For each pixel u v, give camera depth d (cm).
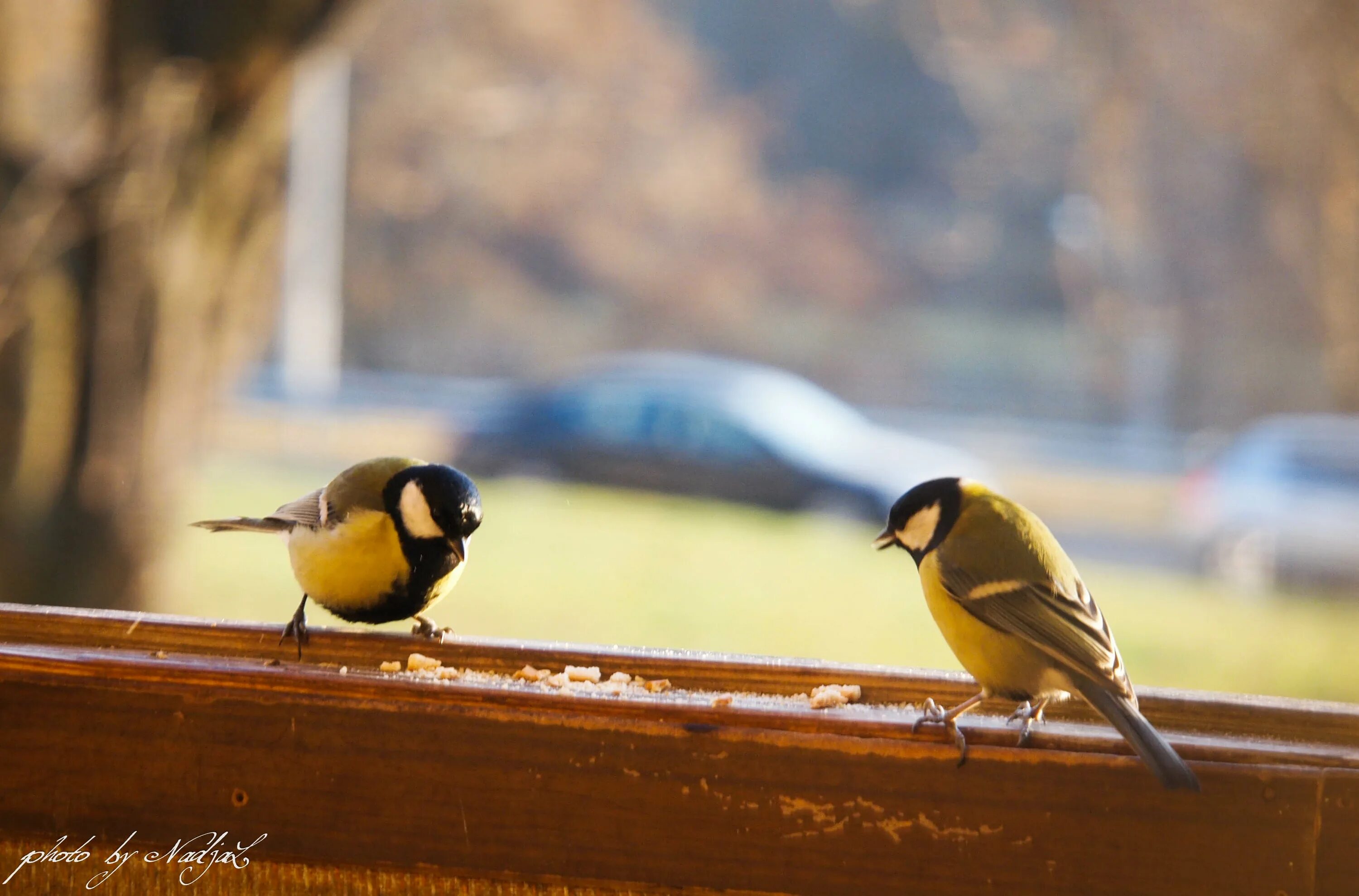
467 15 3969
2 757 373
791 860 352
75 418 1108
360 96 4006
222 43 1037
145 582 1139
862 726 353
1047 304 4459
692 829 354
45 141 1144
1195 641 1599
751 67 4656
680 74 4381
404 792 361
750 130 4531
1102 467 3222
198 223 1110
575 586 1648
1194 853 344
